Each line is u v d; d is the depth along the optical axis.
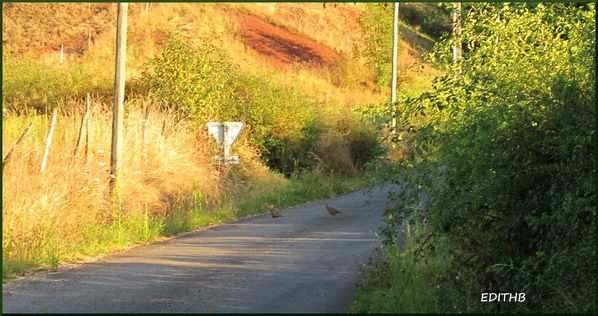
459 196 11.30
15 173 16.81
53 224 16.22
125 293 11.74
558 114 10.75
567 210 9.95
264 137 31.62
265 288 11.96
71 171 17.95
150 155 22.88
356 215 22.17
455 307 10.56
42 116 27.05
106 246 16.39
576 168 10.31
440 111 11.71
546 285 10.34
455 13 13.45
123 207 19.53
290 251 15.66
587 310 9.59
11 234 15.33
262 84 32.38
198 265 14.18
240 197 24.59
